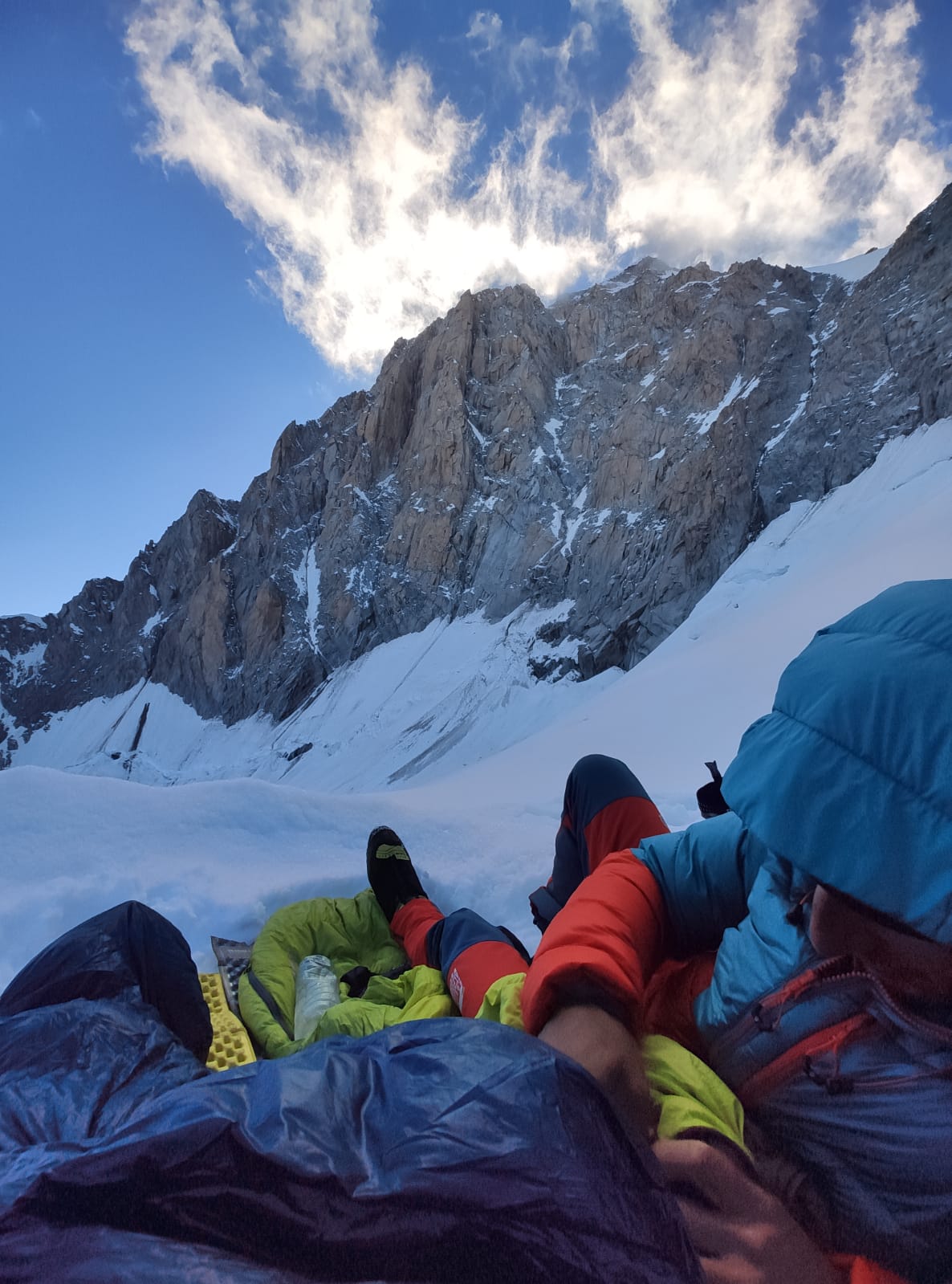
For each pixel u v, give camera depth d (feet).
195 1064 4.54
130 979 5.34
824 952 2.90
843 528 172.86
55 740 366.63
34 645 437.99
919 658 2.77
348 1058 2.72
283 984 9.45
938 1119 2.63
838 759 2.73
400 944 10.27
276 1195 2.19
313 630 316.60
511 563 278.87
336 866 13.57
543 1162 2.31
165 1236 2.15
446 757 222.69
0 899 11.30
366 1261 2.12
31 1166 2.52
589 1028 3.08
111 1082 4.05
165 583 394.73
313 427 383.24
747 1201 2.71
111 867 12.64
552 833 15.94
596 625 237.25
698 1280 2.32
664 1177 2.55
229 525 393.29
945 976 2.64
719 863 4.08
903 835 2.54
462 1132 2.37
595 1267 2.19
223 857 13.74
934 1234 2.58
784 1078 3.04
